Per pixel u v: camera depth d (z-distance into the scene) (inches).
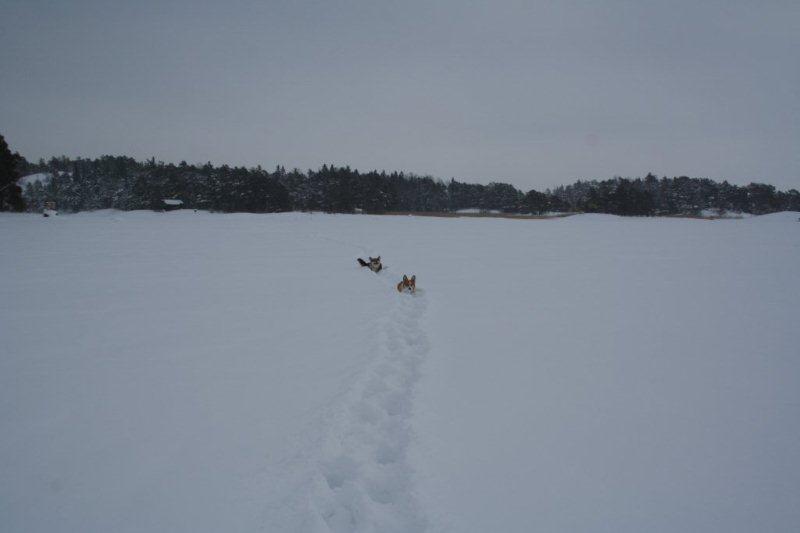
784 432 145.7
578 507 111.4
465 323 276.2
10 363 192.9
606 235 957.8
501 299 342.0
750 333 251.6
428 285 398.9
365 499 115.2
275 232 969.5
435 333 255.6
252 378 181.9
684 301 331.3
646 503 113.0
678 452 135.1
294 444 134.3
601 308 311.9
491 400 169.6
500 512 109.8
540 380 188.2
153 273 418.6
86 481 114.7
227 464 123.6
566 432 146.6
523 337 247.0
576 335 250.1
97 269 430.9
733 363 206.2
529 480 121.9
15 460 122.7
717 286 386.0
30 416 147.3
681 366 203.2
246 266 477.1
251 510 106.0
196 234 864.3
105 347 215.3
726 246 699.4
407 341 247.6
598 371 197.6
